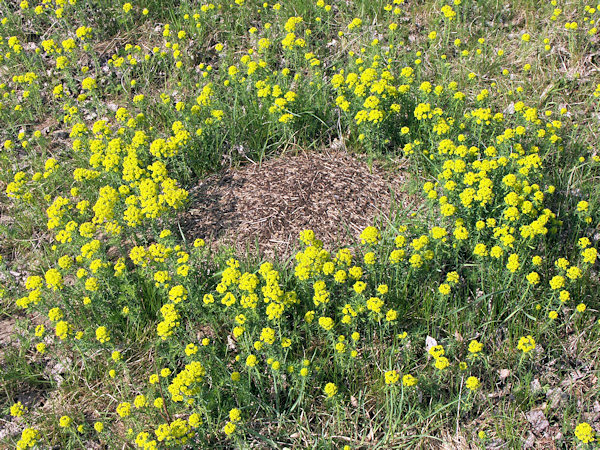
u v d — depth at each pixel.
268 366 2.66
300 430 2.58
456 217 2.87
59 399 2.72
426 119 3.19
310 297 2.75
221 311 2.74
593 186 3.12
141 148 3.28
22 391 2.76
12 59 4.00
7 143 3.46
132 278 2.87
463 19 3.92
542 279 2.86
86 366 2.75
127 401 2.69
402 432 2.55
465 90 3.62
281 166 3.33
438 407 2.57
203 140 3.31
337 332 2.76
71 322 2.87
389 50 3.68
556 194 3.11
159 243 2.96
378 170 3.28
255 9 4.18
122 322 2.84
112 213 2.96
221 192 3.25
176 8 4.24
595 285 2.84
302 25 4.00
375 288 2.76
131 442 2.57
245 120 3.44
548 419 2.59
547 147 3.15
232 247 2.98
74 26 4.18
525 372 2.66
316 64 3.52
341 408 2.61
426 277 2.81
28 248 3.20
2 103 3.74
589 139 3.33
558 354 2.72
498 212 2.89
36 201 3.32
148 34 4.11
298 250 2.97
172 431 2.42
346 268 2.74
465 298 2.81
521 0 3.93
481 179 2.83
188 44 3.99
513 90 3.57
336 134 3.45
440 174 2.92
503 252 2.76
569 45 3.65
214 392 2.58
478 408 2.60
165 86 3.78
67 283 3.03
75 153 3.49
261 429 2.60
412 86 3.48
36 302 2.80
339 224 3.06
